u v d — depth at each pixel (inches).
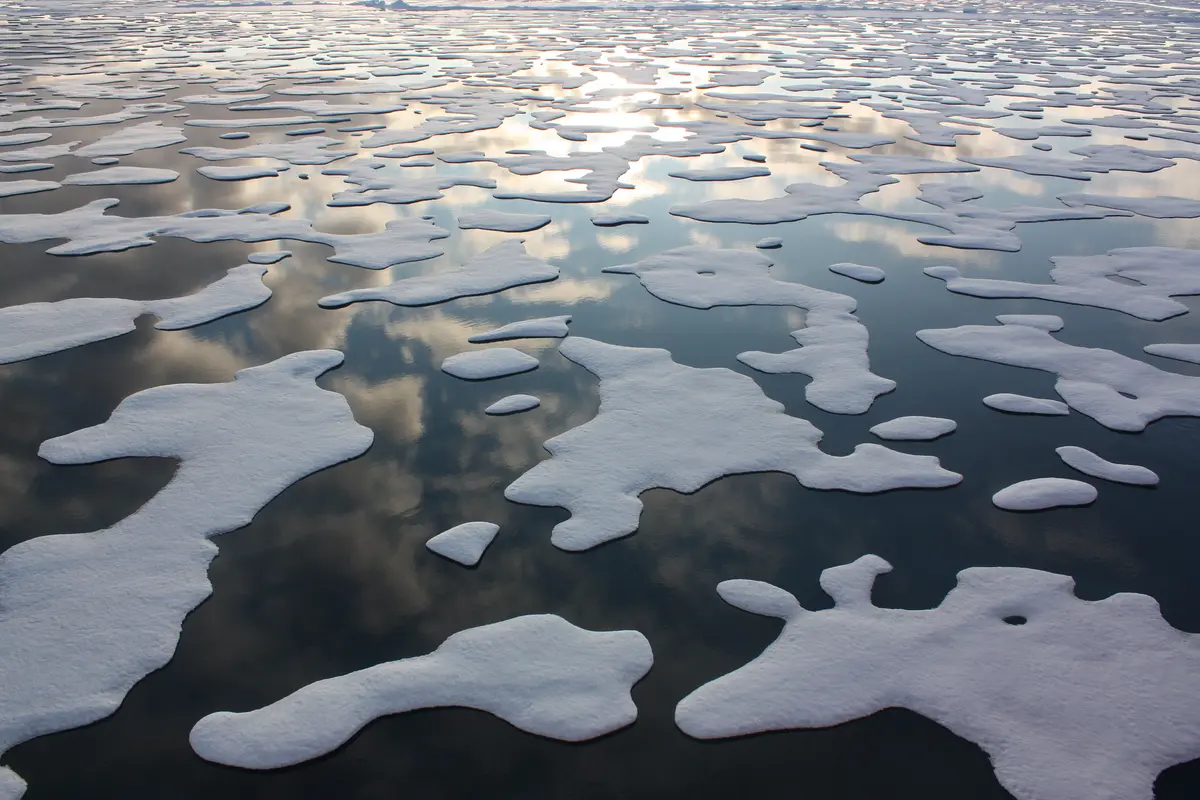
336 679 87.7
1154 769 77.7
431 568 104.3
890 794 76.8
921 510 115.5
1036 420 137.7
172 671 88.9
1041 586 100.9
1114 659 89.8
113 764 79.1
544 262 205.6
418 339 165.2
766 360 157.2
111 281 190.4
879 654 90.9
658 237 225.9
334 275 196.4
